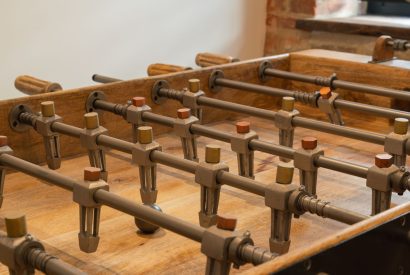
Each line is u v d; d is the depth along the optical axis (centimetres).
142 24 235
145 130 101
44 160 128
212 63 176
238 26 272
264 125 161
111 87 137
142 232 96
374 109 130
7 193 112
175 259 88
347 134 113
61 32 212
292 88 183
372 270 66
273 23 279
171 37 247
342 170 95
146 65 240
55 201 109
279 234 83
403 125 106
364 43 246
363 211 106
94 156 112
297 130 156
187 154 120
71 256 89
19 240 67
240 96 166
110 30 225
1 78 201
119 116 140
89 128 111
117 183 117
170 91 143
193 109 138
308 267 58
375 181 89
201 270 85
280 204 81
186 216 103
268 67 174
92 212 84
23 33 202
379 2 280
